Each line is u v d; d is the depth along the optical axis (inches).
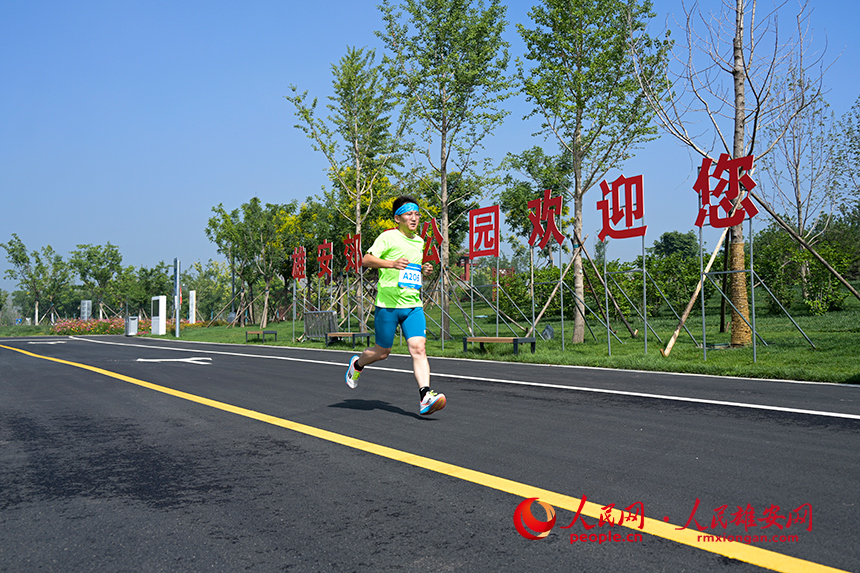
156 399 245.4
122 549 87.0
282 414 202.2
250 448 151.7
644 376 315.0
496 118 732.7
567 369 362.0
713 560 79.3
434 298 754.8
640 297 778.8
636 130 561.0
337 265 1170.0
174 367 406.6
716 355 404.8
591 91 566.9
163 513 103.0
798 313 682.8
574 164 596.1
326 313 721.0
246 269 1453.0
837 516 95.7
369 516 99.0
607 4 553.3
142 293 1784.0
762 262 689.6
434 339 716.7
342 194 1095.6
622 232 432.8
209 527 95.4
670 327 662.5
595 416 191.0
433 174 795.4
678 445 148.1
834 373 289.0
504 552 82.9
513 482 117.6
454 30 717.3
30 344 860.0
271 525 95.7
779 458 133.9
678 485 114.0
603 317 760.3
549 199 485.7
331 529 93.2
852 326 522.6
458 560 80.2
